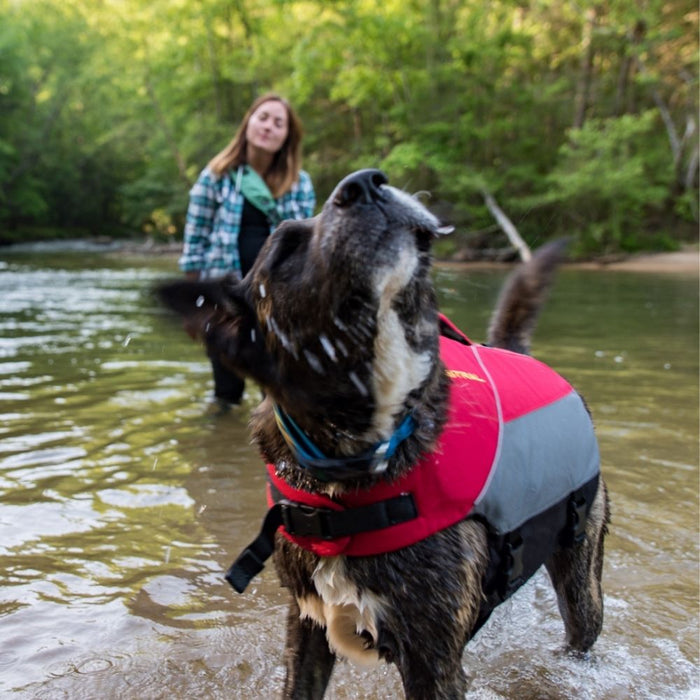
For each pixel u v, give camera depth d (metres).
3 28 40.72
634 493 4.43
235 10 37.78
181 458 4.86
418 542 2.15
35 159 43.62
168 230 42.62
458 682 2.25
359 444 2.11
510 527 2.35
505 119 29.77
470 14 29.53
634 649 3.00
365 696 2.71
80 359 7.87
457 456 2.24
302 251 2.07
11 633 2.96
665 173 30.86
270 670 2.80
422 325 2.09
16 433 5.28
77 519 3.97
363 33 29.33
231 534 3.86
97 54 42.34
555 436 2.64
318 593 2.28
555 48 34.06
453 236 2.48
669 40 30.81
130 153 46.75
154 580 3.41
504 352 3.00
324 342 2.01
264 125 5.47
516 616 3.36
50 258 27.44
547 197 25.17
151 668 2.78
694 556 3.72
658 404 6.21
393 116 30.70
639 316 11.55
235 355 2.21
